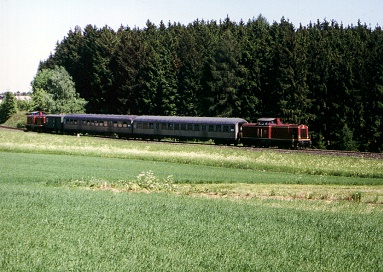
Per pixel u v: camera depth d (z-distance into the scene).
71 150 53.56
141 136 76.00
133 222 18.00
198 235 16.19
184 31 135.75
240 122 66.62
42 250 13.50
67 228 16.48
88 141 64.81
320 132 80.88
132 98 109.50
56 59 154.38
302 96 83.12
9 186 28.55
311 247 15.04
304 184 34.47
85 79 132.00
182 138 71.75
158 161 49.53
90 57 129.00
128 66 111.12
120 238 15.34
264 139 62.84
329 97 82.25
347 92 79.50
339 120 79.62
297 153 50.34
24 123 119.38
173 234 16.14
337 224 19.34
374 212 23.59
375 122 77.25
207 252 13.90
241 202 25.55
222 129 67.00
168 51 109.25
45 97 113.25
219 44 100.31
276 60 88.00
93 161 45.91
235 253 13.91
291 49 86.94
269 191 30.52
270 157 48.66
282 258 13.55
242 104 91.06
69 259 12.68
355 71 81.06
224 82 93.00
